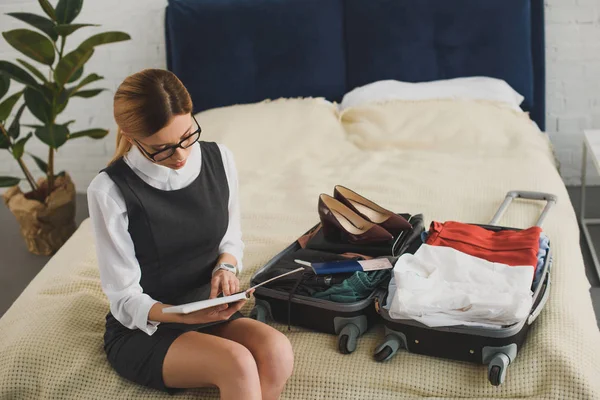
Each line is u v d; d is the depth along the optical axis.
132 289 1.57
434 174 2.60
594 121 3.44
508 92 3.16
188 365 1.52
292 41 3.38
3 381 1.72
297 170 2.77
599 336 1.71
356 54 3.39
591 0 3.26
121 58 3.64
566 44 3.34
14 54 3.64
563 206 2.33
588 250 2.89
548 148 2.93
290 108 3.18
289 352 1.56
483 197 2.40
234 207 1.80
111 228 1.54
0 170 3.88
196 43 3.41
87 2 3.56
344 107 3.27
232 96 3.47
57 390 1.68
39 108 2.97
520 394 1.56
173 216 1.61
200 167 1.68
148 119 1.44
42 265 3.10
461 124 2.92
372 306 1.79
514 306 1.57
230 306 1.56
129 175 1.57
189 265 1.68
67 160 3.85
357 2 3.34
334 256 1.89
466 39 3.27
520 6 3.20
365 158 2.82
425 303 1.63
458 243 1.90
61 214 3.12
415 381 1.61
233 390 1.46
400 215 2.11
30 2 3.55
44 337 1.78
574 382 1.53
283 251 2.03
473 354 1.62
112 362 1.65
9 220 3.60
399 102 3.11
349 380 1.64
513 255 1.81
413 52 3.32
